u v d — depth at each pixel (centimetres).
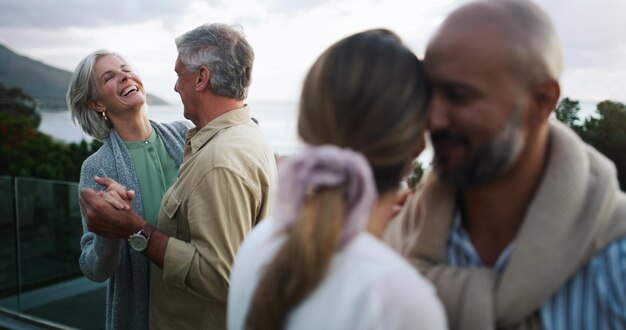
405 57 71
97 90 192
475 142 70
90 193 156
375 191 70
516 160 73
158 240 155
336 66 70
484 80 68
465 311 73
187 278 152
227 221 152
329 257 64
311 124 72
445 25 72
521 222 78
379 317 62
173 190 166
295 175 66
